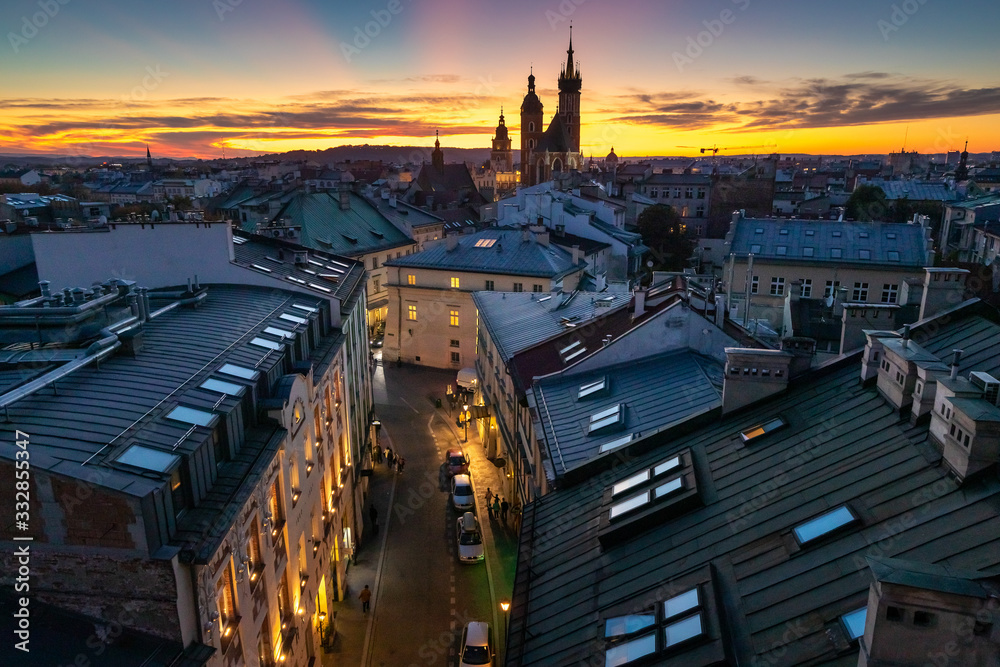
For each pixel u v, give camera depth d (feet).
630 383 109.50
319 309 124.98
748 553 56.18
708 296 116.06
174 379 77.56
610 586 61.67
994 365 61.57
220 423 71.72
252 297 124.36
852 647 43.06
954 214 323.37
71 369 71.87
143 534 53.26
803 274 209.46
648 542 64.59
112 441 60.90
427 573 128.26
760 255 212.84
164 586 54.49
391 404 216.74
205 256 129.29
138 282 127.03
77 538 53.88
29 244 177.99
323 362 113.70
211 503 64.34
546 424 106.42
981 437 48.24
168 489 57.11
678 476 70.74
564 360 131.03
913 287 105.70
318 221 297.33
